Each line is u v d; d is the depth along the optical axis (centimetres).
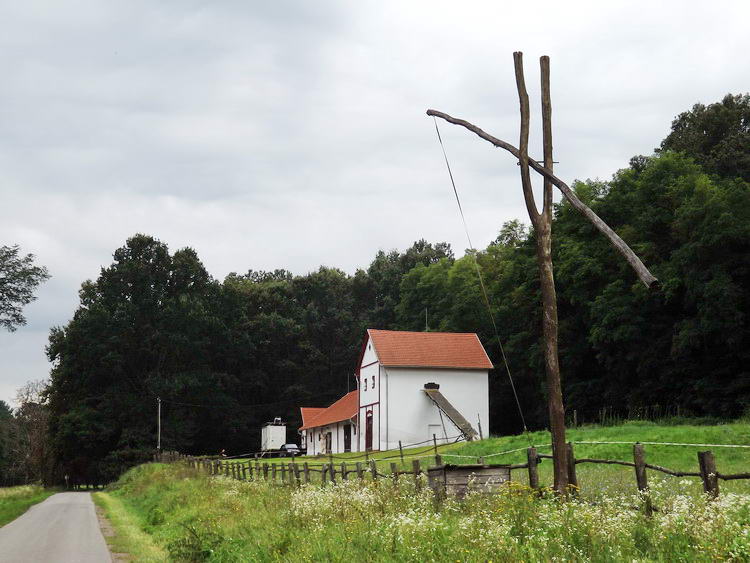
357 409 6756
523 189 1758
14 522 2712
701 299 4681
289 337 10694
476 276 8562
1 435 10181
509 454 3020
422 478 1736
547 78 1773
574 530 1043
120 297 9331
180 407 8938
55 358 9138
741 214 4619
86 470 8694
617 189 5678
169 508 2662
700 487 1270
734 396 4591
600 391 5584
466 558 991
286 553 1244
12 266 6588
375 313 10894
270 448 8456
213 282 10175
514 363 6975
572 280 5647
